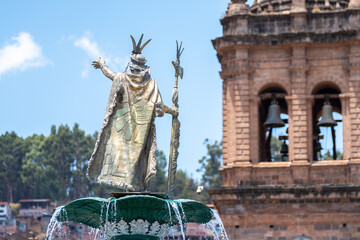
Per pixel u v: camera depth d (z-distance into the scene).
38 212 157.75
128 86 27.30
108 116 27.19
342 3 79.56
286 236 76.38
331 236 76.19
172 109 28.09
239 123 78.62
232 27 79.50
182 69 28.91
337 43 78.31
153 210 27.02
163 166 164.75
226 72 79.56
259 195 76.62
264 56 79.19
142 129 27.12
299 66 78.19
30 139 173.25
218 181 161.50
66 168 170.62
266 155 81.12
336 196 76.06
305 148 77.50
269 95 78.56
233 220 76.75
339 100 81.00
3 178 166.88
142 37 27.88
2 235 121.19
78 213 28.17
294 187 76.31
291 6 79.19
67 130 174.38
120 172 26.98
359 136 77.25
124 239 27.25
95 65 27.97
